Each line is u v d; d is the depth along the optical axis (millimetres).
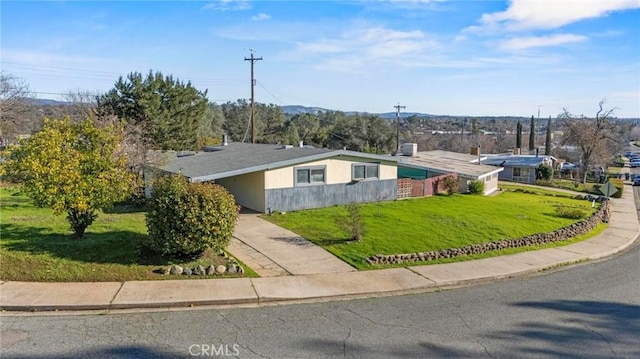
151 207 10031
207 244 10000
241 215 17578
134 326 6953
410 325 7398
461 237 14578
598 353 6469
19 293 7957
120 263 9648
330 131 64312
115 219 14492
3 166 10516
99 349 6070
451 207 21359
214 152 24625
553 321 7793
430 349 6438
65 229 12266
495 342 6762
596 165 57188
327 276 10133
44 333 6559
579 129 53938
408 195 24750
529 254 13398
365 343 6586
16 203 17297
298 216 17375
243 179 19719
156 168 18516
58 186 10211
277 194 18344
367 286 9555
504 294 9453
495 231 15922
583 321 7832
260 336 6734
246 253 11922
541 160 50656
